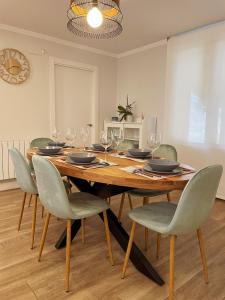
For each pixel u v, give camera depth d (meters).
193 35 3.34
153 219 1.49
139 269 1.66
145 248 1.96
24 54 3.51
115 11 2.17
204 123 3.29
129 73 4.48
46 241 2.04
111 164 1.74
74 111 4.25
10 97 3.45
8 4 2.70
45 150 2.11
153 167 1.50
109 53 4.51
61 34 3.62
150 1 2.58
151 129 4.05
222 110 3.10
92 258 1.81
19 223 2.22
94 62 4.33
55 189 1.45
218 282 1.56
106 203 1.74
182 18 3.00
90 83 4.41
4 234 2.14
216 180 1.36
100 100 4.52
